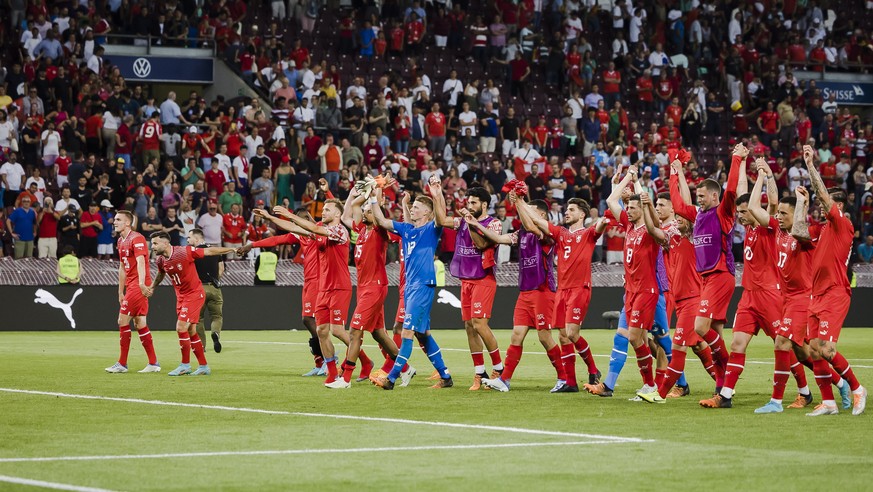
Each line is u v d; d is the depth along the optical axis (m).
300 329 37.03
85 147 40.44
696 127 50.00
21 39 41.69
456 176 40.66
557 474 10.10
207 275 25.33
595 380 18.30
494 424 13.52
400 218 36.34
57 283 35.03
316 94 44.44
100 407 15.05
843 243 14.55
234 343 30.00
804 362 15.32
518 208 17.34
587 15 53.94
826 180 48.25
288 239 20.03
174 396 16.53
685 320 16.19
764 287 15.25
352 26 49.38
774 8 56.81
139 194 36.75
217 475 9.95
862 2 60.19
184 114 42.97
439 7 51.69
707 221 15.77
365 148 42.94
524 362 23.89
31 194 36.78
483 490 9.36
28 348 27.17
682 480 9.85
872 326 42.31
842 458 11.05
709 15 55.16
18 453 11.14
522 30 52.16
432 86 50.28
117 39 45.44
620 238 41.50
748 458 11.02
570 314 17.22
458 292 38.47
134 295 20.64
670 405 15.77
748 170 48.41
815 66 56.22
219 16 46.81
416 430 12.91
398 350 18.39
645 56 52.62
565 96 51.44
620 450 11.49
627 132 48.97
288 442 11.94
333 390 17.58
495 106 47.06
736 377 15.45
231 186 38.34
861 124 54.34
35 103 39.84
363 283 17.94
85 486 9.38
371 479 9.80
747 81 53.47
